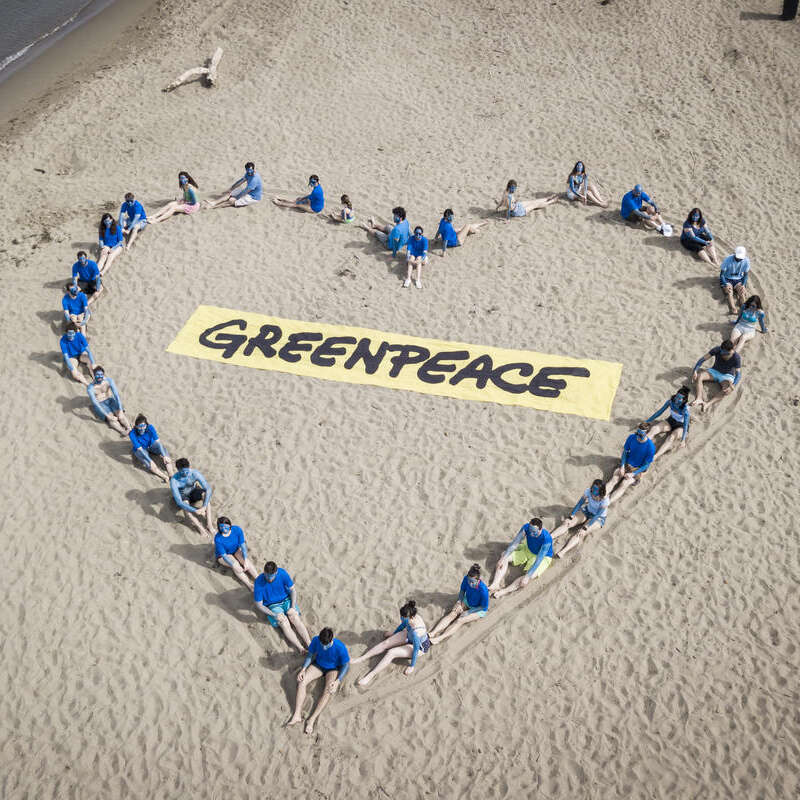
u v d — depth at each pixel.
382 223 19.23
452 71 24.03
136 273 18.03
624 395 15.52
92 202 20.12
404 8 26.48
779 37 24.22
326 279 17.95
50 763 11.41
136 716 11.80
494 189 20.12
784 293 17.31
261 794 11.23
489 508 14.04
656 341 16.42
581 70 23.73
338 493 14.31
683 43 24.34
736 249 16.73
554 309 17.14
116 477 14.52
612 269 17.92
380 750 11.56
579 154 21.08
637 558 13.35
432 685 12.12
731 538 13.50
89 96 24.25
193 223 19.16
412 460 14.73
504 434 15.05
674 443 14.77
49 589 12.98
